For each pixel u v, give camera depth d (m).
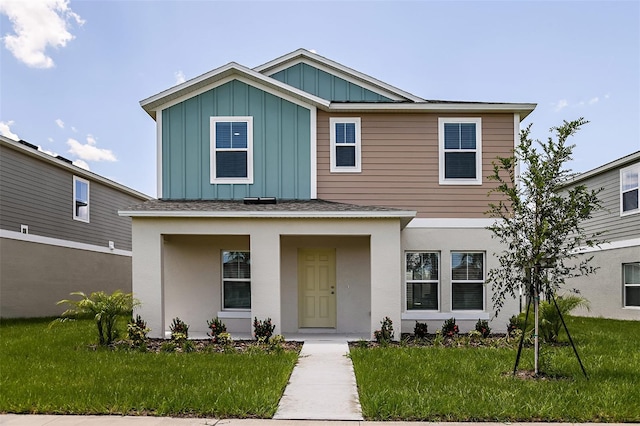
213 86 12.37
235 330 12.08
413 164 12.52
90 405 5.84
